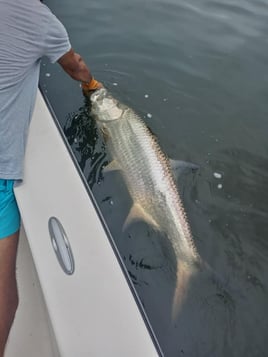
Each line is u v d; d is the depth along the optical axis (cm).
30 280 222
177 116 354
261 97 376
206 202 293
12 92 182
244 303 243
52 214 187
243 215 288
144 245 262
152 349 147
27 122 196
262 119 356
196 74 396
